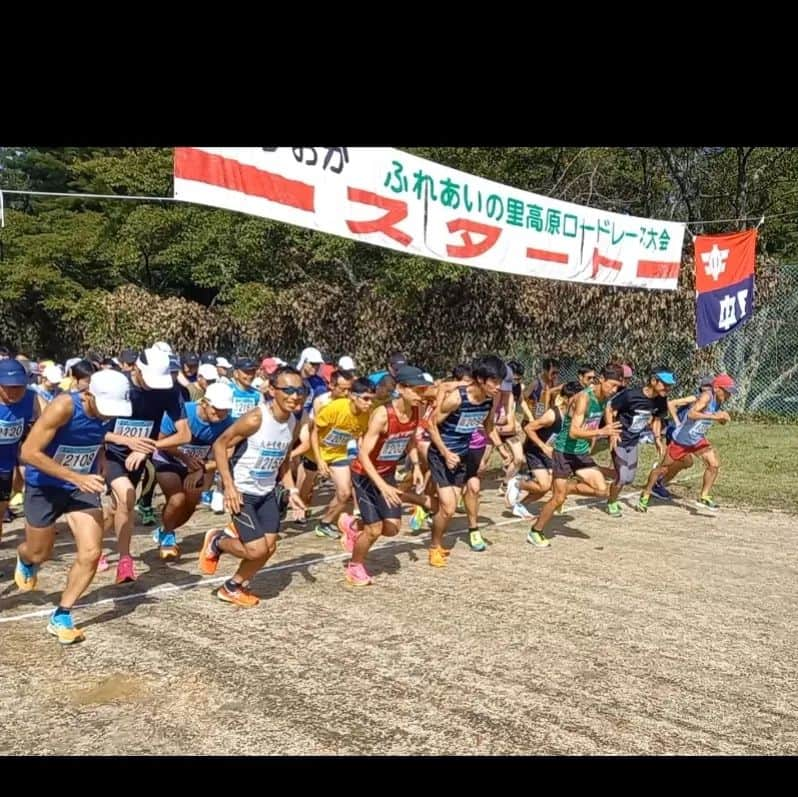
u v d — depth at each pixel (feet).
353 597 17.56
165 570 19.61
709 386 27.53
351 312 63.77
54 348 82.48
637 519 26.86
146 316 64.85
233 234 65.51
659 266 37.11
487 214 28.68
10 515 25.57
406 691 12.48
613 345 56.24
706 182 72.23
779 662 14.05
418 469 24.81
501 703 12.07
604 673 13.37
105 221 74.13
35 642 14.47
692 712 11.91
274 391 15.74
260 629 15.34
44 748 10.57
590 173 67.46
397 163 25.13
